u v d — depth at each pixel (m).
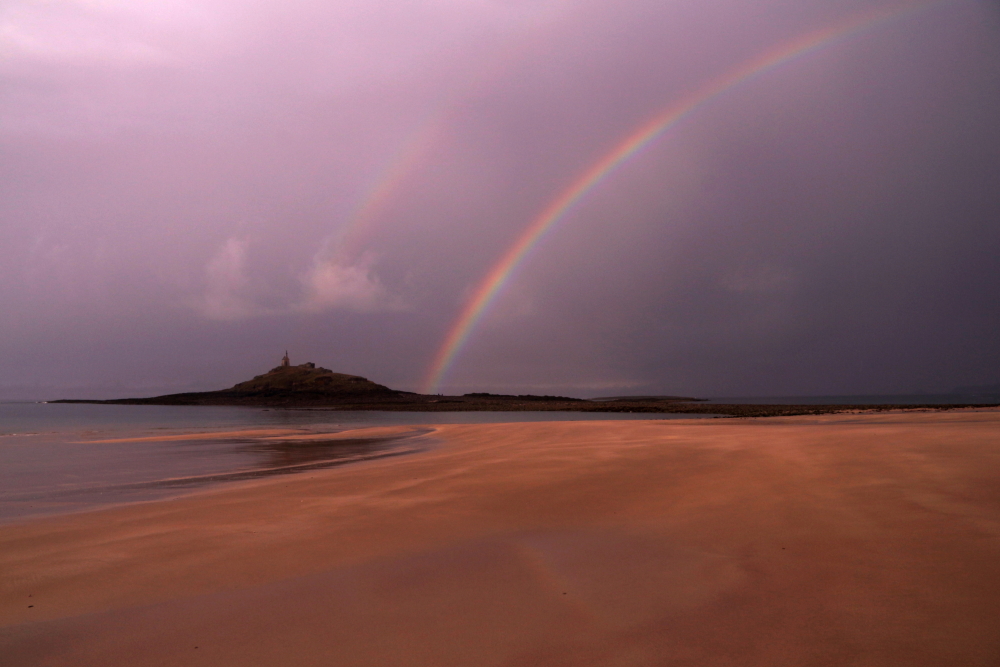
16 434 52.28
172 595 7.27
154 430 60.19
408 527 10.38
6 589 7.67
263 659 5.37
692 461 16.17
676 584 6.88
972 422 26.89
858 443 16.59
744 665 4.80
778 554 7.69
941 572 6.51
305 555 8.80
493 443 30.44
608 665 4.95
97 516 12.55
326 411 198.50
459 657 5.23
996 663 4.55
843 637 5.18
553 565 7.87
